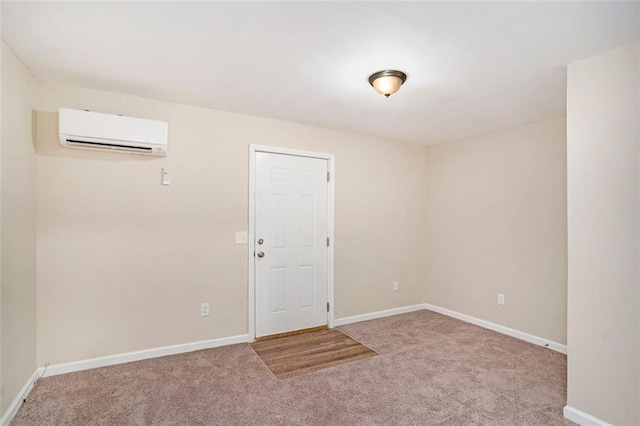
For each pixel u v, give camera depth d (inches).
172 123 114.0
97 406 82.7
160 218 112.1
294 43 74.6
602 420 75.3
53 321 97.4
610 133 75.0
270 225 133.6
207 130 119.9
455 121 132.2
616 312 73.9
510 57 79.9
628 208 72.2
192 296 117.3
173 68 87.8
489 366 107.7
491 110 118.2
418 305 175.0
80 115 94.3
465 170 159.0
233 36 72.1
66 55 81.1
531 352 119.3
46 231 96.7
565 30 68.1
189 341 117.1
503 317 140.3
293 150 137.4
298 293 139.9
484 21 65.4
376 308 160.7
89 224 102.2
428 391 92.0
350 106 116.1
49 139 97.3
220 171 122.3
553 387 94.5
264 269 132.2
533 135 132.1
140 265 109.1
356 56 80.4
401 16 64.0
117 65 86.4
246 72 89.8
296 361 111.0
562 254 121.8
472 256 154.3
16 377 81.0
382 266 162.9
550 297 124.6
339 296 150.1
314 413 81.3
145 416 79.0
